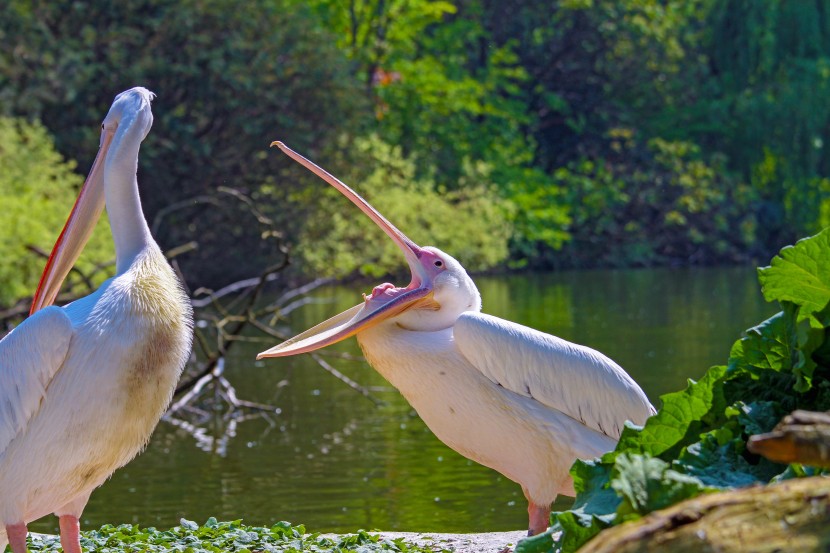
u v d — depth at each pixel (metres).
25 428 4.79
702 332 19.89
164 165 29.69
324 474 10.00
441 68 41.94
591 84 46.34
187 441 11.77
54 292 5.60
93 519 8.62
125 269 5.05
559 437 5.54
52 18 28.64
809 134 40.16
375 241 31.12
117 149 5.16
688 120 45.44
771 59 40.97
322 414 13.07
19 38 26.97
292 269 30.47
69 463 4.81
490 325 5.47
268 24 29.80
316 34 30.53
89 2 28.19
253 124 29.23
